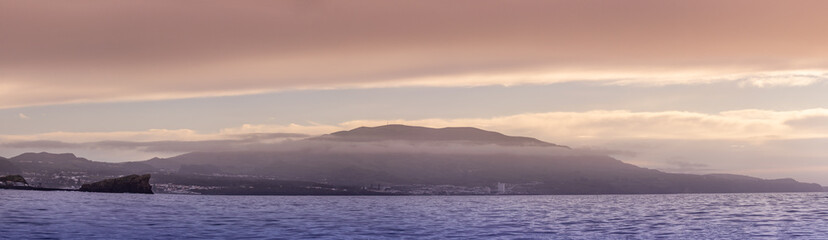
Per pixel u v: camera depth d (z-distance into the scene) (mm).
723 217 164625
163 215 156375
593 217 166750
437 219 156250
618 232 117625
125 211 169000
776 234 114750
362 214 179625
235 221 139250
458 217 166250
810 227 129000
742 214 178375
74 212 157000
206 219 144750
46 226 115188
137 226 120438
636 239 106125
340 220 148375
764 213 183125
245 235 106000
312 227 124125
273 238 101375
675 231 120438
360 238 103438
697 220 152500
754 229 124938
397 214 181875
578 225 134625
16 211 155125
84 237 99812
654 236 111188
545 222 144625
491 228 125312
